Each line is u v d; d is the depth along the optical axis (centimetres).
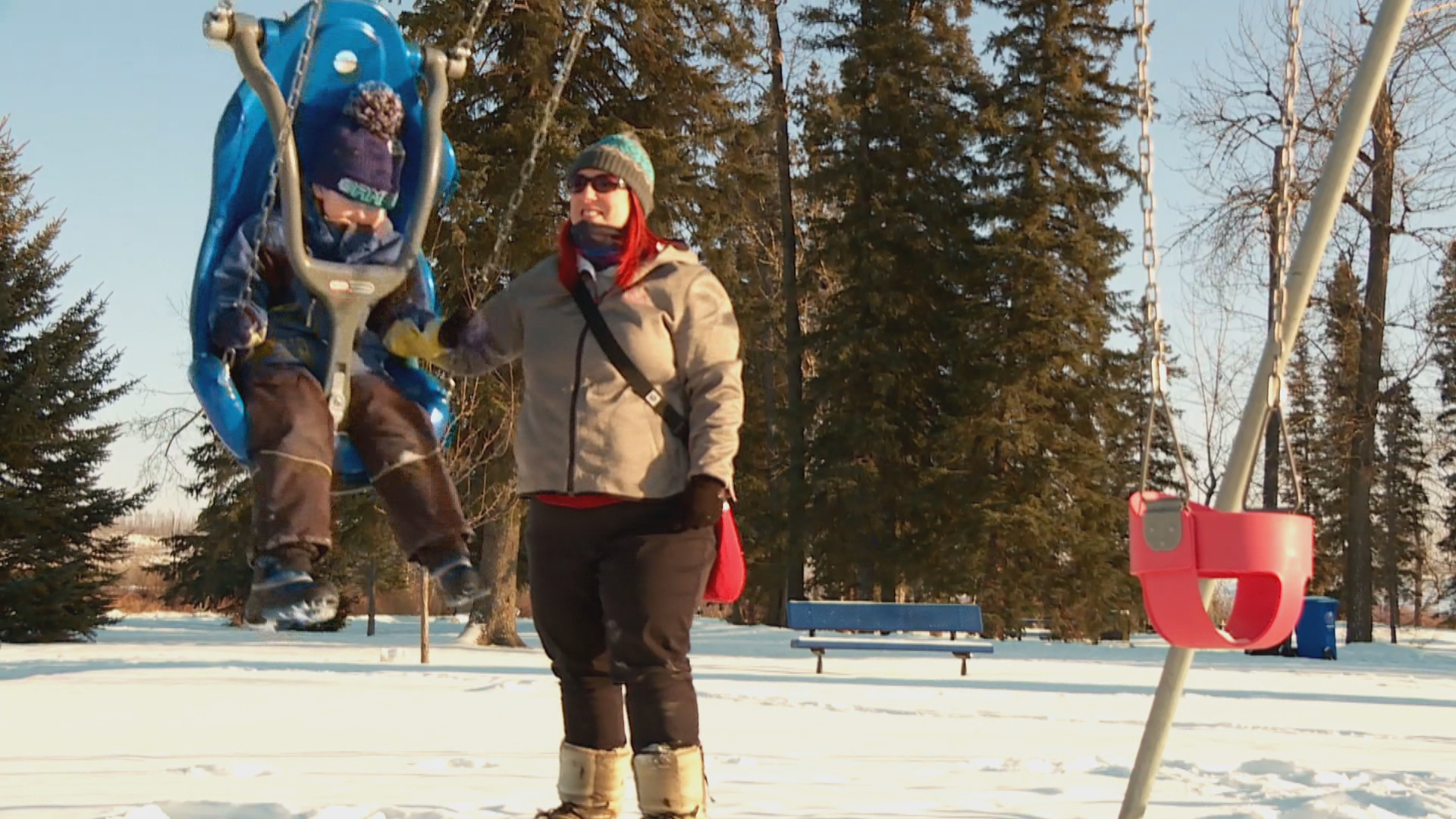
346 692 1134
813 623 1708
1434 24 2328
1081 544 3091
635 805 505
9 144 3128
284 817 444
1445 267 2750
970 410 3256
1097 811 531
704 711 1041
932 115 3341
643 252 382
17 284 3081
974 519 3094
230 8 328
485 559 2331
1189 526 299
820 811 501
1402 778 688
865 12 3400
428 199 347
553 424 375
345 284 333
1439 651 2869
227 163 336
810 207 3844
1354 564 2975
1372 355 2911
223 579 3953
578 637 391
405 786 562
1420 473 4691
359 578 3114
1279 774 700
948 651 1672
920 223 3394
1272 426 3052
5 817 446
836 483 3209
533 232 2105
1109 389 3234
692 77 2348
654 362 371
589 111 2289
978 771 683
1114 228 3309
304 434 327
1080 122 3266
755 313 2919
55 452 3055
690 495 364
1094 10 3281
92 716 915
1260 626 305
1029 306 3175
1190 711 1177
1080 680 1593
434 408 372
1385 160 2702
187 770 610
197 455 1934
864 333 3259
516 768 638
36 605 2806
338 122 343
